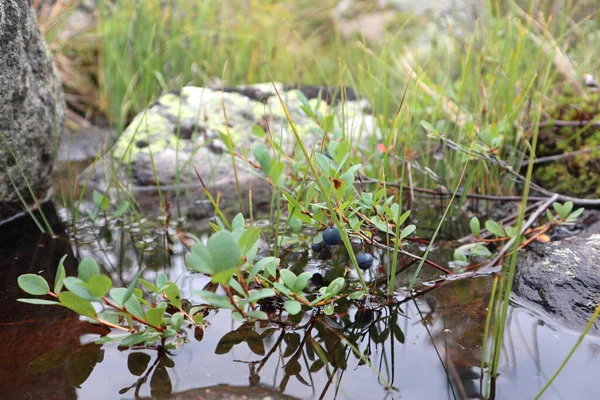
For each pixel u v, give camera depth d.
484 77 0.61
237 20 0.97
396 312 0.37
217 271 0.30
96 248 0.46
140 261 0.44
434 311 0.37
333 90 0.69
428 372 0.32
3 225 0.49
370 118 0.64
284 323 0.36
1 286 0.40
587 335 0.35
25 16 0.46
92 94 0.84
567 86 0.63
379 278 0.41
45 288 0.34
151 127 0.63
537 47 0.65
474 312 0.37
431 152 0.60
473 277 0.41
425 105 0.60
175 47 0.83
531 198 0.48
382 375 0.32
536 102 0.59
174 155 0.61
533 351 0.34
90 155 0.66
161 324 0.34
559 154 0.58
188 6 0.92
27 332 0.35
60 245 0.47
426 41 0.92
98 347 0.34
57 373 0.32
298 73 0.91
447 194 0.51
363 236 0.39
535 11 0.74
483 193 0.53
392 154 0.51
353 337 0.35
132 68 0.82
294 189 0.48
